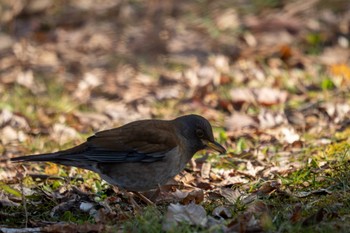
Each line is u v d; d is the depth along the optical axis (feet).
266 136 40.91
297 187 32.01
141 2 66.85
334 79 50.72
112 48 59.47
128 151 29.99
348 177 31.83
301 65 54.60
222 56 55.36
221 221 27.71
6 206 31.12
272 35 59.36
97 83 53.01
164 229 26.94
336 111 44.11
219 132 42.52
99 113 48.47
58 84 53.62
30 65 56.95
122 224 28.14
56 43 61.11
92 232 27.94
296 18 61.87
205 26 61.82
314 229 26.81
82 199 31.91
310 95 48.60
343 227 26.73
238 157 37.81
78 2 67.97
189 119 31.76
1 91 52.16
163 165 30.40
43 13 66.23
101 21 64.64
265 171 34.83
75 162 29.91
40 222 29.60
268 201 30.25
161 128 30.83
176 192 31.86
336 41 58.44
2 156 39.86
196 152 34.68
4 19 64.54
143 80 53.93
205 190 33.27
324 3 63.67
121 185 30.50
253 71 53.36
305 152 37.40
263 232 26.81
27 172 35.73
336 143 37.91
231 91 49.49
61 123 45.98
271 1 64.59
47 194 32.30
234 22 61.87
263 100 47.88
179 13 64.49
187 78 53.06
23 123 45.37
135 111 48.65
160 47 58.90
